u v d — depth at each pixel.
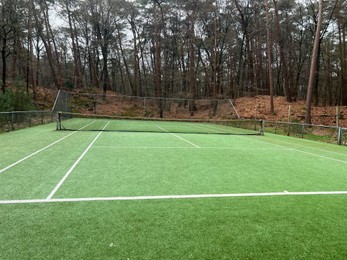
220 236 3.21
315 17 25.80
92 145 9.56
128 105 30.66
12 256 2.65
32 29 25.08
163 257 2.72
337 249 3.01
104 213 3.78
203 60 38.22
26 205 3.98
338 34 28.34
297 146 11.75
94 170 6.14
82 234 3.14
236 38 33.47
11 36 22.02
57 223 3.41
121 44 37.94
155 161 7.37
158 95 30.61
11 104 16.89
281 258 2.80
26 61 22.78
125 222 3.50
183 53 36.12
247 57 34.38
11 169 6.00
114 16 33.47
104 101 30.45
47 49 28.73
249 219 3.74
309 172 6.79
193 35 30.55
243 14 30.30
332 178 6.23
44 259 2.61
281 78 38.94
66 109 22.78
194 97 32.59
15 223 3.38
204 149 9.77
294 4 29.42
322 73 31.95
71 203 4.12
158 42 31.34
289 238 3.22
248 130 19.31
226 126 22.92
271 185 5.47
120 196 4.51
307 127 17.55
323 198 4.75
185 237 3.16
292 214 3.97
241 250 2.92
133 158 7.63
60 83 31.75
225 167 6.99
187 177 5.87
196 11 29.77
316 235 3.32
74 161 6.95
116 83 47.66
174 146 10.20
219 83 32.56
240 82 34.94
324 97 35.66
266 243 3.09
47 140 10.41
